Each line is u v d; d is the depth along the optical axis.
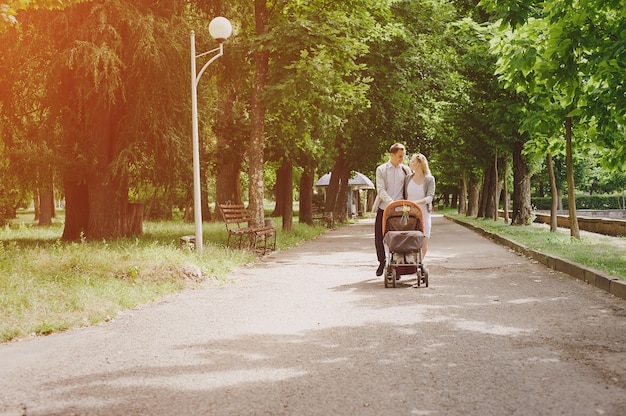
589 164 66.00
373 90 27.52
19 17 16.22
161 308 8.45
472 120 28.91
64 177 17.25
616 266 10.48
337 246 19.83
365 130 29.44
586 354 5.54
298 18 18.52
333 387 4.70
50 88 16.52
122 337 6.65
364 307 8.16
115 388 4.77
